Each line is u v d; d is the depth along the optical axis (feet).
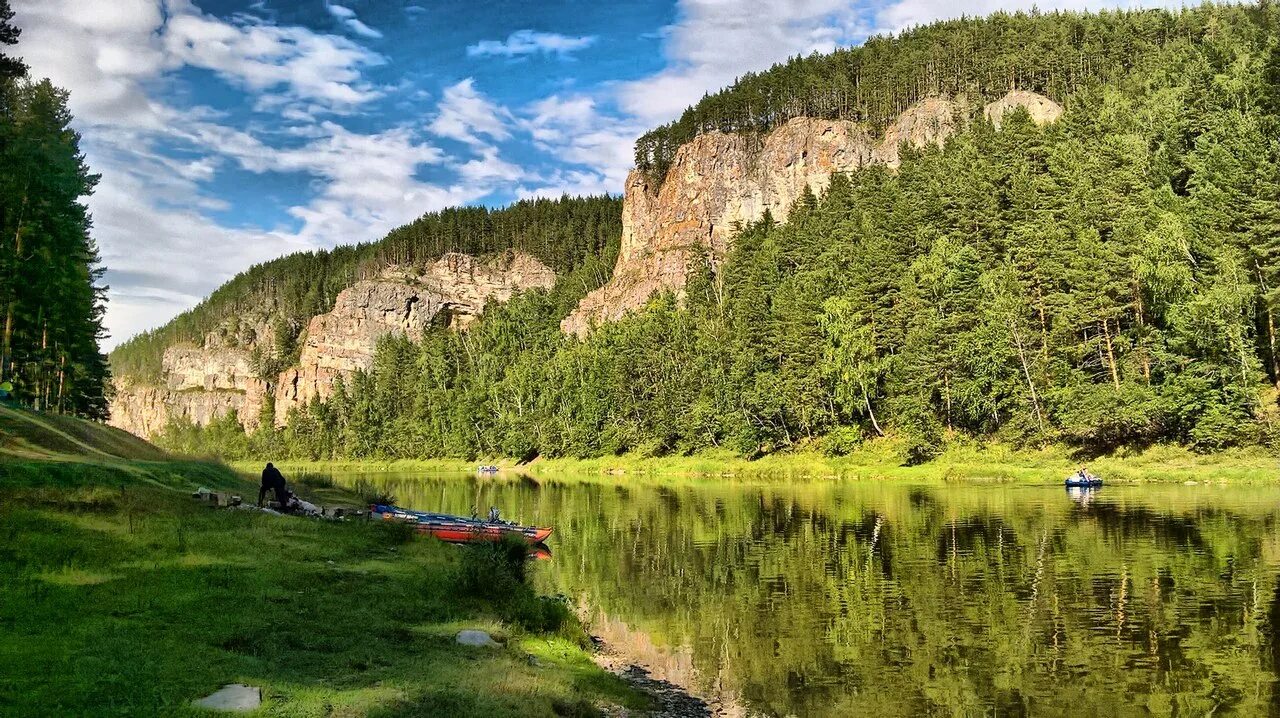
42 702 31.12
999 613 70.28
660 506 181.98
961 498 168.66
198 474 123.85
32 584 49.67
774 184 633.61
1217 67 326.85
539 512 176.14
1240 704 47.55
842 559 100.53
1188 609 68.59
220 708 32.42
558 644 57.36
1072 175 290.56
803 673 56.54
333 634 46.50
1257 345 213.05
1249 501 139.33
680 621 72.95
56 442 115.85
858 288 300.61
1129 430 214.48
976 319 256.11
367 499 154.20
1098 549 98.02
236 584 54.85
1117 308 225.35
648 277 647.56
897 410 265.34
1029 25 613.52
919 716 47.83
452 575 66.54
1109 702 48.65
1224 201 217.15
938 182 371.15
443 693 37.68
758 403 313.53
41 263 196.65
